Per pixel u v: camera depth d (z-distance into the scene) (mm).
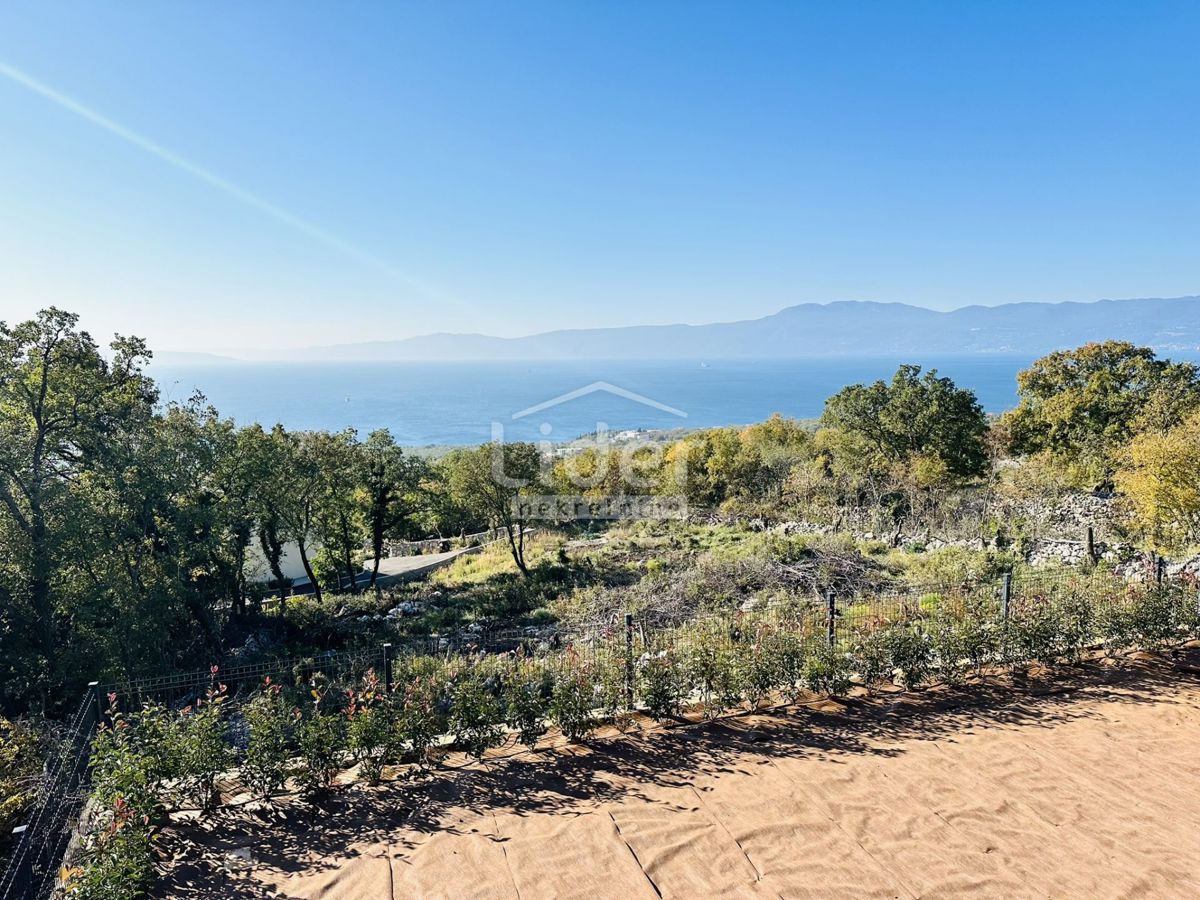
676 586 14625
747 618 9164
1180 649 8062
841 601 11953
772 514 23891
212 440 17359
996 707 6637
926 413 25688
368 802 5035
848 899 3875
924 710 6586
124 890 3771
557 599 16766
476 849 4414
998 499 20531
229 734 7172
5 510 14180
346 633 16594
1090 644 8031
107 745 4785
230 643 17438
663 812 4832
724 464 27625
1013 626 7375
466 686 5852
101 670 13539
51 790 5156
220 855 4398
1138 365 26016
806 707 6656
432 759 5688
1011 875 4090
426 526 35188
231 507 17344
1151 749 5734
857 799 4980
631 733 6148
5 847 5293
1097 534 15734
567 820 4746
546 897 3926
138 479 14938
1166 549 12523
